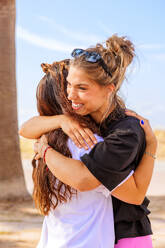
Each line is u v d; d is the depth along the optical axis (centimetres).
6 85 857
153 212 765
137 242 184
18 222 675
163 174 1551
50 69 196
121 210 182
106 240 175
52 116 195
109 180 165
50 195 186
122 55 173
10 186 855
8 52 859
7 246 530
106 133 180
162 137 2900
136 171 181
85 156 170
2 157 857
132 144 166
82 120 181
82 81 171
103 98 177
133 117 178
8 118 861
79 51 172
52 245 182
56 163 176
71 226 177
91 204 178
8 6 862
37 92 202
